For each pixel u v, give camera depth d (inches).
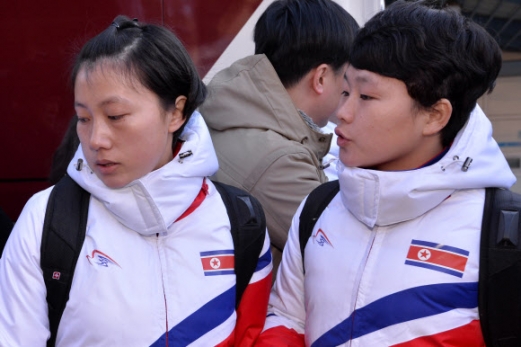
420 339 63.6
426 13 66.8
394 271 65.8
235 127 91.9
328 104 96.6
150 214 67.6
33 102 111.0
